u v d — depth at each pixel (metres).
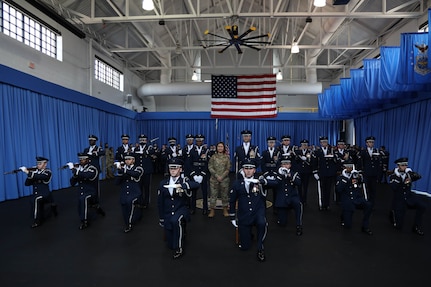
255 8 15.12
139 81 17.88
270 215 6.18
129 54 15.41
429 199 8.02
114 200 7.70
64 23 9.62
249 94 10.79
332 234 4.87
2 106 7.35
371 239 4.61
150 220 5.75
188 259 3.79
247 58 18.92
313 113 16.03
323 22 12.15
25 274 3.35
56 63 9.82
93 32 11.91
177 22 13.47
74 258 3.81
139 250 4.11
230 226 5.31
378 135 12.39
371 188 6.94
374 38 12.66
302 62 18.59
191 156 6.62
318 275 3.33
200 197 8.41
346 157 7.14
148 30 11.99
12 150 7.60
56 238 4.61
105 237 4.67
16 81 7.66
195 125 16.28
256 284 3.12
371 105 11.79
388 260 3.77
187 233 4.89
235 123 16.20
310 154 7.26
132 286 3.08
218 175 5.99
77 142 10.55
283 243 4.42
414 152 9.55
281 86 15.41
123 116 14.51
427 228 5.19
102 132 12.42
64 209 6.54
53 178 9.13
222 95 10.83
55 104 9.39
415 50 6.91
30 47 8.64
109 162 12.67
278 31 16.73
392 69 8.17
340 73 17.38
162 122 16.34
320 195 6.86
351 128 16.28
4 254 3.94
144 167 6.91
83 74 11.54
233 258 3.83
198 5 9.16
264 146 16.11
